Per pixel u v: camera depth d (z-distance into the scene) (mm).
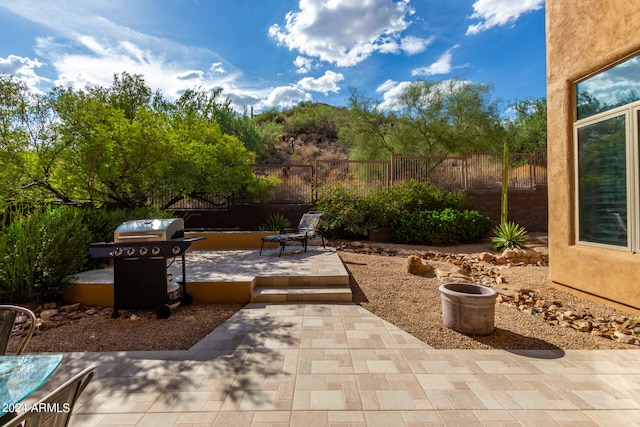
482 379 2701
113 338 3625
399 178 12461
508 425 2127
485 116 16406
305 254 7723
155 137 8219
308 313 4324
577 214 5062
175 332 3789
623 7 4164
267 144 29141
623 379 2713
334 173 12172
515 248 8633
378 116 17844
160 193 10586
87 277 5273
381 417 2203
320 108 37406
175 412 2260
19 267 4582
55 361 1576
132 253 4098
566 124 5145
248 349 3256
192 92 17984
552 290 5352
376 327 3840
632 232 4234
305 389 2543
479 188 12859
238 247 8836
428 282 5801
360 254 8242
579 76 4910
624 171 4332
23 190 7840
